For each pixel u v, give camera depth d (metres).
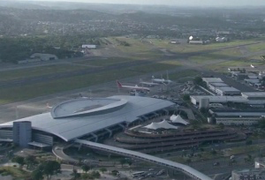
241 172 183.25
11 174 189.75
